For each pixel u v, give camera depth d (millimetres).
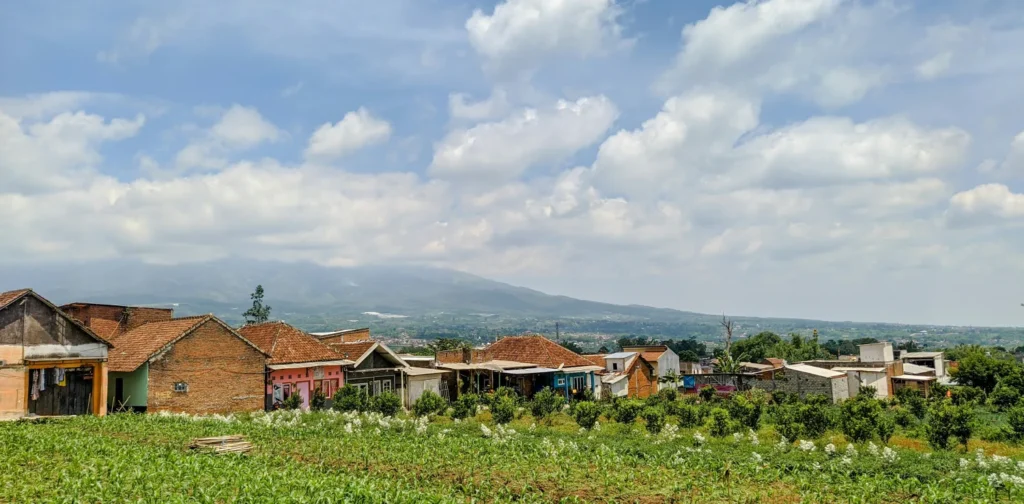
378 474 19656
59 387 33875
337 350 49438
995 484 18781
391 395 39469
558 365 59219
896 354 111688
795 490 18438
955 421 30219
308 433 27109
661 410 38000
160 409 36438
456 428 32375
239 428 28219
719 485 18562
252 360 41312
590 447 25562
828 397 62688
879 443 30922
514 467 20469
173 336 37750
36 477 17250
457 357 61781
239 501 15016
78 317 42812
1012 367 72938
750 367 87375
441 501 15633
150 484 16078
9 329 31578
